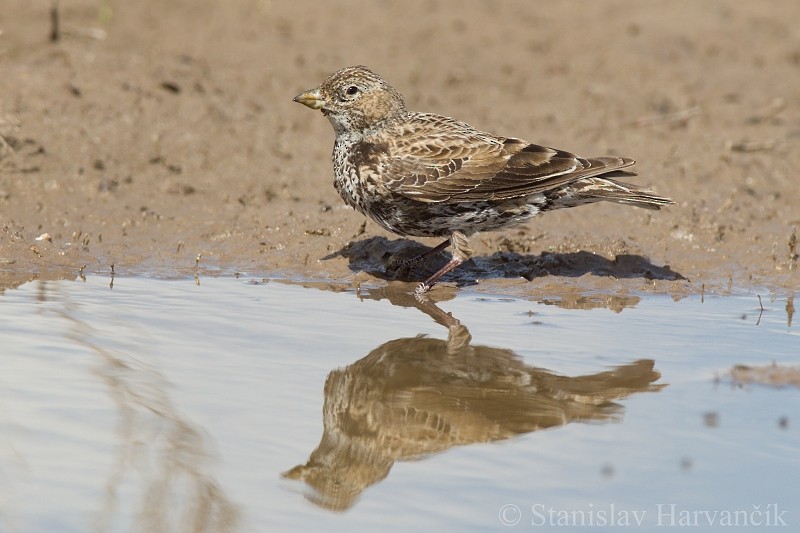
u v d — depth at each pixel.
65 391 9.56
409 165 13.44
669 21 26.92
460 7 27.19
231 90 20.70
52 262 14.43
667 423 9.30
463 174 13.35
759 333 12.11
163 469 8.11
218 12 25.25
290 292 13.55
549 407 9.68
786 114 22.34
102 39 22.12
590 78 23.66
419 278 14.51
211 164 17.97
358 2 26.88
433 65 23.66
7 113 17.70
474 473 8.26
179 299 12.93
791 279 14.83
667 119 21.59
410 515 7.58
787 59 25.58
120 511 7.52
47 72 19.20
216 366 10.42
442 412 9.52
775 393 10.02
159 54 21.64
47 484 7.85
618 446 8.77
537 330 12.10
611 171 13.35
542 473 8.27
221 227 15.84
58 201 16.11
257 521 7.45
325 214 16.39
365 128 13.83
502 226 13.94
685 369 10.74
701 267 15.20
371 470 8.30
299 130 19.84
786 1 28.91
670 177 18.61
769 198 18.02
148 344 11.02
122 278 13.95
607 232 16.20
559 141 19.97
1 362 10.24
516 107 21.70
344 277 14.47
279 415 9.23
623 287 14.30
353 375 10.32
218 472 8.12
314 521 7.48
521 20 26.70
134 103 18.97
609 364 10.85
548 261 14.85
